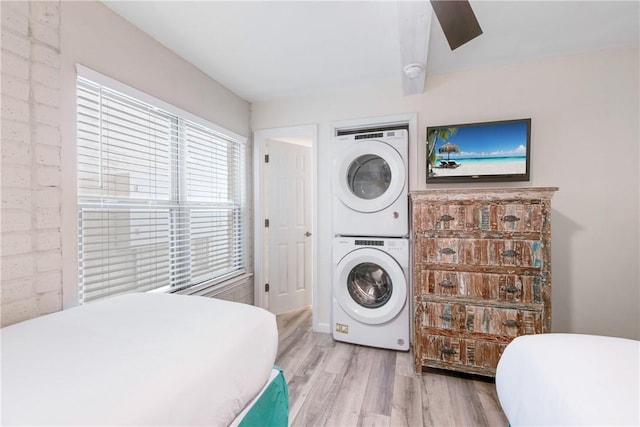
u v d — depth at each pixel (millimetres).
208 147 2494
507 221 1838
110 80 1616
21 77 1253
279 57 2164
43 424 552
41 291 1323
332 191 2719
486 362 1881
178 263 2172
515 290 1823
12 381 684
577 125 2156
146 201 1925
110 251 1691
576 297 2170
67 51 1421
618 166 2086
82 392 646
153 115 1950
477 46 2035
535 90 2240
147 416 626
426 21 1517
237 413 939
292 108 2949
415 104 2543
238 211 2945
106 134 1661
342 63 2258
